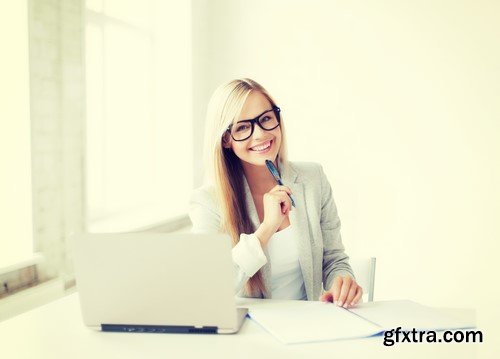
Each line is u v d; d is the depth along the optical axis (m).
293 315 1.31
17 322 1.30
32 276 1.98
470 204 3.22
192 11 3.39
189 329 1.20
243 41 3.53
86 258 1.19
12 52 1.93
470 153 3.21
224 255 1.14
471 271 3.23
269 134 1.72
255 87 1.73
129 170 3.32
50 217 2.09
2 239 1.97
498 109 3.16
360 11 3.33
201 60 3.54
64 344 1.14
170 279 1.17
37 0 1.98
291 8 3.44
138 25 3.31
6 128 1.96
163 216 3.08
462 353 1.06
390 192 3.33
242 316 1.29
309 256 1.75
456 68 3.21
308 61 3.43
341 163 3.40
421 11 3.24
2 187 1.97
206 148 1.76
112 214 3.06
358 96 3.36
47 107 2.05
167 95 3.45
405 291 3.32
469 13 3.17
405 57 3.28
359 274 1.80
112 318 1.21
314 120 3.43
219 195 1.74
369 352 1.07
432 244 3.28
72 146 2.21
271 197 1.56
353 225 3.39
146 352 1.08
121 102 3.25
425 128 3.27
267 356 1.05
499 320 3.19
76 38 2.21
